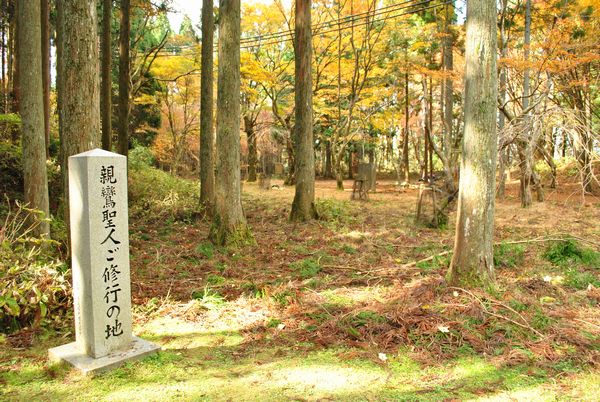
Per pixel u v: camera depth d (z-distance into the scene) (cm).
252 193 1784
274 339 398
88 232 339
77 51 512
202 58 1057
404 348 374
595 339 379
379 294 505
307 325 424
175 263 659
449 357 357
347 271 612
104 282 349
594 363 337
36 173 579
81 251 346
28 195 578
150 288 535
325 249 755
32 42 574
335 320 423
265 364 351
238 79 762
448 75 1349
